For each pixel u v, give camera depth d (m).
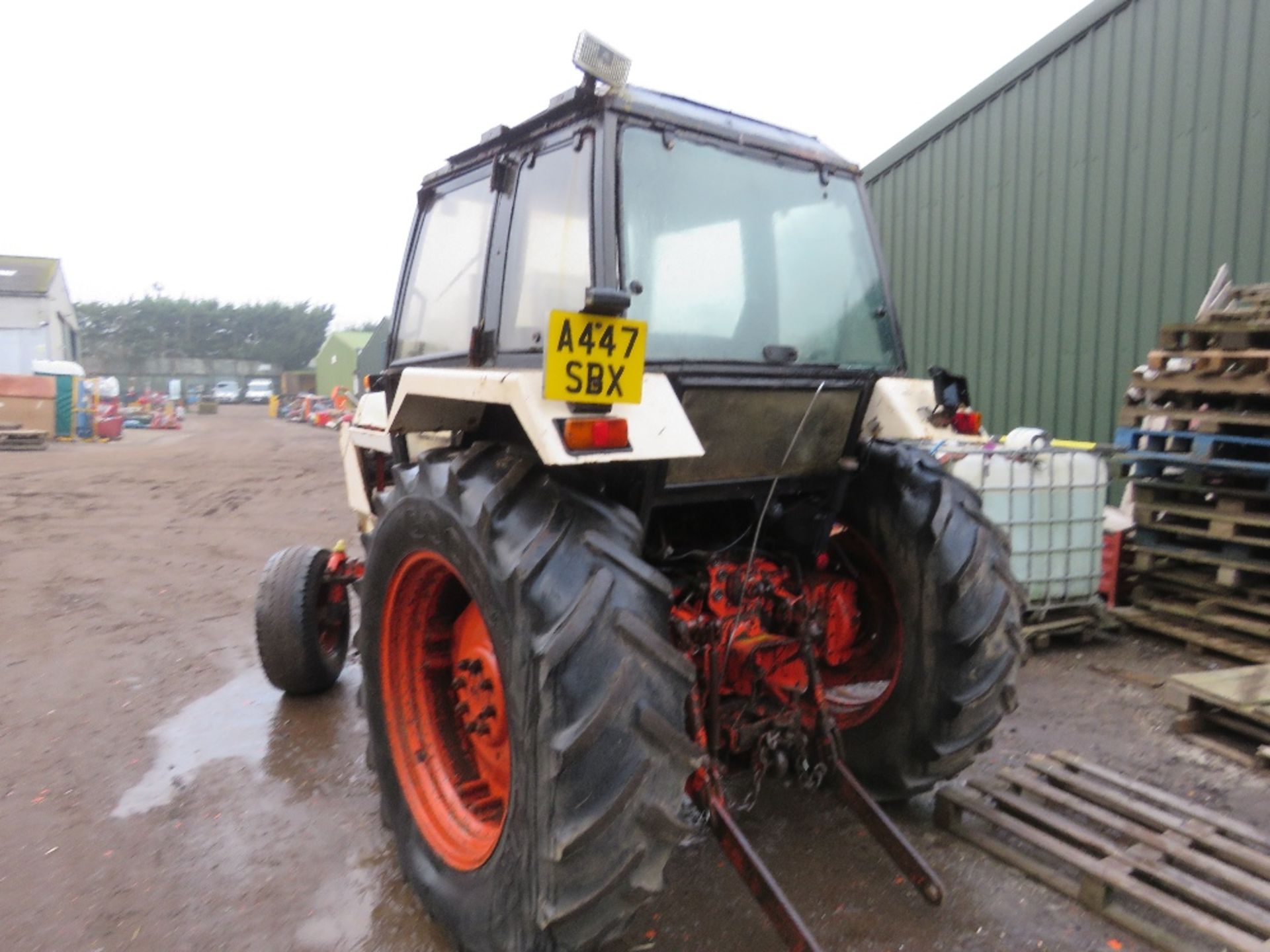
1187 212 6.50
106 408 24.47
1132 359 6.99
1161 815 2.85
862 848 2.91
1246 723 3.69
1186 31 6.43
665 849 1.92
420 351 3.21
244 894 2.72
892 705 2.85
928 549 2.71
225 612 5.99
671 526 2.94
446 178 3.06
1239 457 4.86
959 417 2.84
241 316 67.81
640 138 2.32
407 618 2.70
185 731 3.97
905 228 9.52
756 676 2.63
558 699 1.88
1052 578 4.92
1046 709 4.12
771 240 2.63
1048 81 7.60
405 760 2.67
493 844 2.24
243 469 15.55
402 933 2.53
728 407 2.45
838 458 2.83
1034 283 7.85
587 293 1.95
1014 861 2.79
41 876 2.81
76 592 6.52
